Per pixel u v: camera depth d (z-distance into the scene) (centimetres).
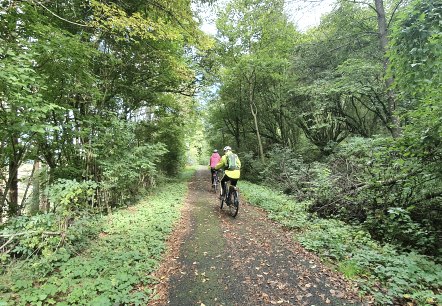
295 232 651
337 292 379
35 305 334
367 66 1162
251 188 1328
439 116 498
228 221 769
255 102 2141
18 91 463
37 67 601
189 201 1073
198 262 490
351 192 751
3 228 493
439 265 444
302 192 984
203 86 1504
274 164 1562
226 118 2502
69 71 661
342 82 1272
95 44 852
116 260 467
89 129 779
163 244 563
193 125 2225
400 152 614
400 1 1029
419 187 666
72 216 575
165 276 436
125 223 704
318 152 1980
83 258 476
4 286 372
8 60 449
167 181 1689
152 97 1284
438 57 480
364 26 1291
